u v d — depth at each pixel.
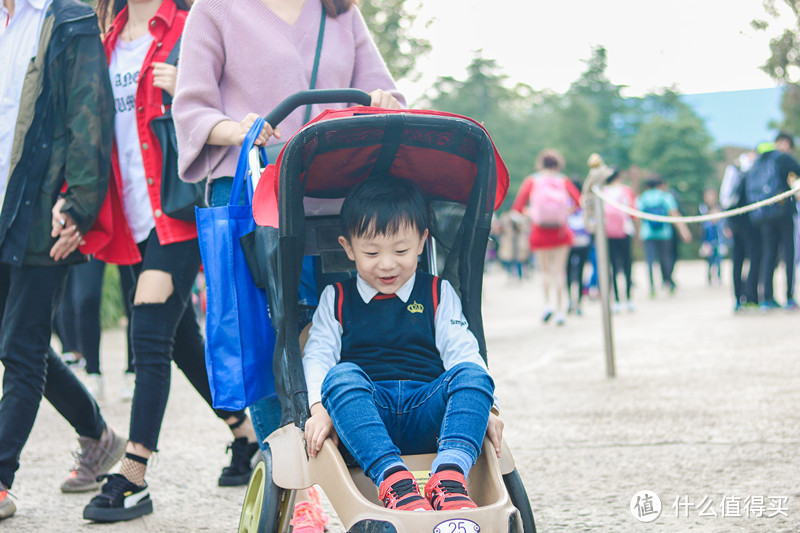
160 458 4.20
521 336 9.54
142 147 3.30
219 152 2.87
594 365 6.80
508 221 22.84
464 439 2.17
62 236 3.24
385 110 2.40
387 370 2.46
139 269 3.65
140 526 3.11
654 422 4.54
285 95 2.87
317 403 2.31
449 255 2.67
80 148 3.23
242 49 2.87
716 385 5.52
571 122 67.31
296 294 2.38
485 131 2.41
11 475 3.25
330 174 2.57
